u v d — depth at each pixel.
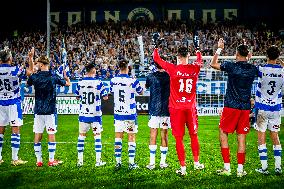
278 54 5.93
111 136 10.63
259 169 6.28
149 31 28.56
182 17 32.56
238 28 28.97
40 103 6.67
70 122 14.20
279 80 5.93
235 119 5.84
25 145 9.20
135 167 6.63
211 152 8.14
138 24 29.97
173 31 28.67
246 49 5.81
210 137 10.36
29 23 32.56
